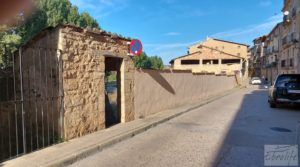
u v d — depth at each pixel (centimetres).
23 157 563
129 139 766
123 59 970
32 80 735
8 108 727
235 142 702
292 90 1388
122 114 976
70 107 718
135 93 1055
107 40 875
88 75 788
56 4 2428
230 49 7088
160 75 1287
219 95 2291
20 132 725
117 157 596
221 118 1108
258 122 1002
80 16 2897
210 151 623
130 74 1017
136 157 592
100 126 838
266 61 6900
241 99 1995
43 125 671
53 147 635
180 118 1138
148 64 5459
